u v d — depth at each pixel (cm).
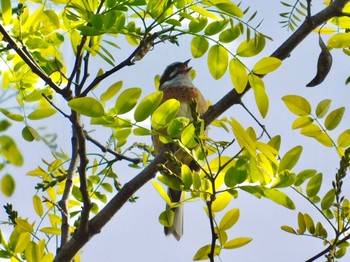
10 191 632
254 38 732
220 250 722
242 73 723
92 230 820
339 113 746
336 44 827
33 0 789
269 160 672
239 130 652
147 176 855
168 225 721
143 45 727
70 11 788
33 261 740
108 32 699
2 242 751
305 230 742
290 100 746
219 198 708
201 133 664
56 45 824
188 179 666
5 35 718
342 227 729
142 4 698
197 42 741
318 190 730
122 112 667
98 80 730
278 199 669
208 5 720
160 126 682
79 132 743
